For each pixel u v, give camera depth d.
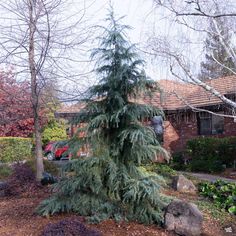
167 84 8.97
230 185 8.51
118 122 6.18
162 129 17.53
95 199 6.03
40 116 10.35
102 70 6.41
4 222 5.90
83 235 4.88
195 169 14.83
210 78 7.14
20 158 16.92
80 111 6.38
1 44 8.55
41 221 5.73
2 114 10.16
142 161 6.49
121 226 5.64
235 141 14.12
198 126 17.14
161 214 5.95
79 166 5.92
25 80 9.23
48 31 9.27
